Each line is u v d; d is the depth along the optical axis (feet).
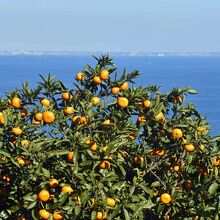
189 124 31.55
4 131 27.96
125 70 32.14
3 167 28.96
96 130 28.53
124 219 27.53
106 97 31.24
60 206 25.80
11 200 29.22
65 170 26.63
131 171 31.65
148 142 32.48
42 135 29.60
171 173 32.48
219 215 29.27
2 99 31.14
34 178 26.20
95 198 25.91
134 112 32.12
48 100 31.45
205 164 31.55
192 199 30.42
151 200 30.99
